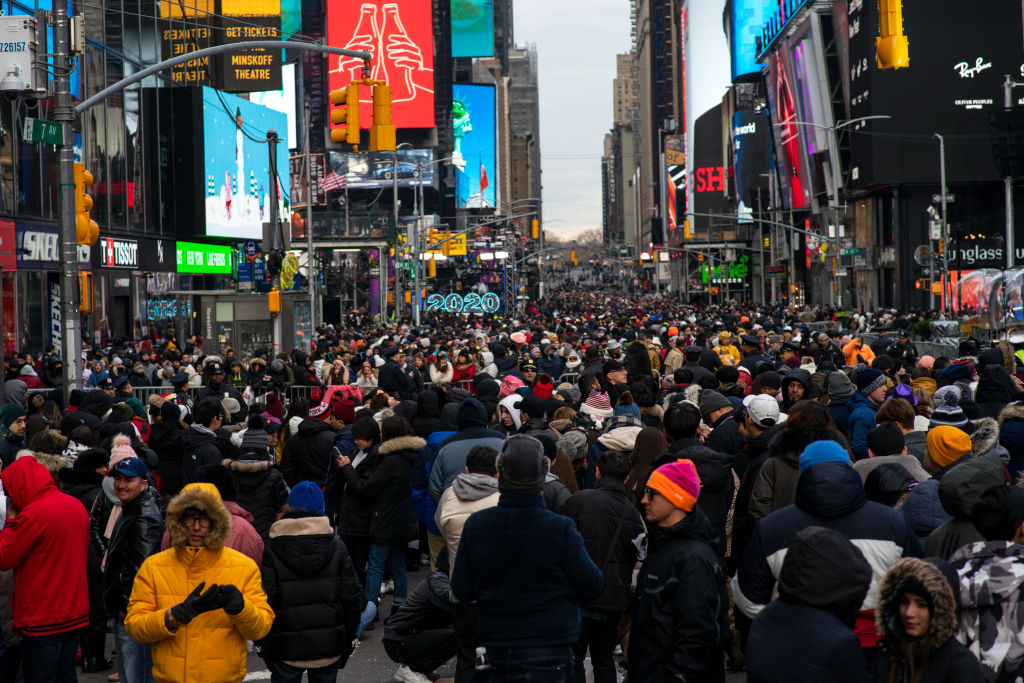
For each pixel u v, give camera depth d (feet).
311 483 23.29
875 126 261.65
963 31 256.52
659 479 18.89
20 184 106.63
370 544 34.88
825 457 20.47
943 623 14.89
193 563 20.16
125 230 144.36
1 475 25.25
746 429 29.81
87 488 29.68
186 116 163.22
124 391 54.08
